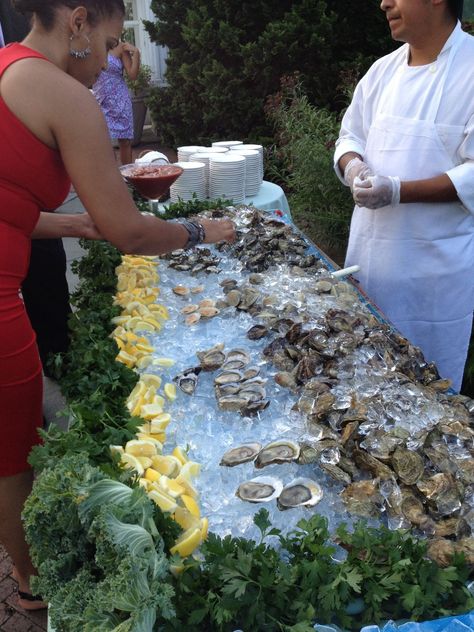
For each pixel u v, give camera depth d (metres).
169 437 1.26
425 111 2.01
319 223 4.66
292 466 1.14
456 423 1.24
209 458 1.20
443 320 2.27
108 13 1.29
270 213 2.85
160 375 1.50
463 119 1.95
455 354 2.36
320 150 4.41
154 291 1.92
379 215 2.19
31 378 1.52
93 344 1.56
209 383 1.47
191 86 6.63
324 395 1.29
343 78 5.51
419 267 2.19
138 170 2.70
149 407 1.30
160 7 6.70
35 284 2.80
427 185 1.95
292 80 5.46
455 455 1.17
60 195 1.41
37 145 1.26
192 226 1.59
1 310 1.39
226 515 1.05
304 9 5.83
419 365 1.52
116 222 1.33
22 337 1.45
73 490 0.89
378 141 2.16
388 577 0.87
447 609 0.87
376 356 1.50
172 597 0.85
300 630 0.81
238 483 1.13
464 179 1.92
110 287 1.99
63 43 1.27
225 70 6.13
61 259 2.86
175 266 2.14
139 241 1.41
